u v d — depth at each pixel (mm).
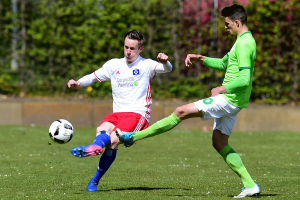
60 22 43312
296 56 41656
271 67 42219
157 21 42375
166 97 43312
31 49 44094
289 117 40875
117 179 20625
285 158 27422
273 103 42562
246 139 35969
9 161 25438
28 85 44812
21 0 43500
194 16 42250
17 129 39656
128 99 17750
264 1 41156
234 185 19266
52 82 44469
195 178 20953
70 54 43312
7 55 44344
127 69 17828
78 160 26047
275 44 41812
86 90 44344
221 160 26516
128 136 15961
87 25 43000
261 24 41594
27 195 16672
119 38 42625
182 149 30938
